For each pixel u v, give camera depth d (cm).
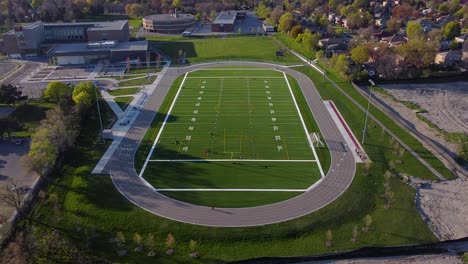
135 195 7081
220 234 6153
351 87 12294
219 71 14275
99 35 17738
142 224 6359
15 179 7600
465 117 10350
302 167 7975
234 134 9369
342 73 12812
